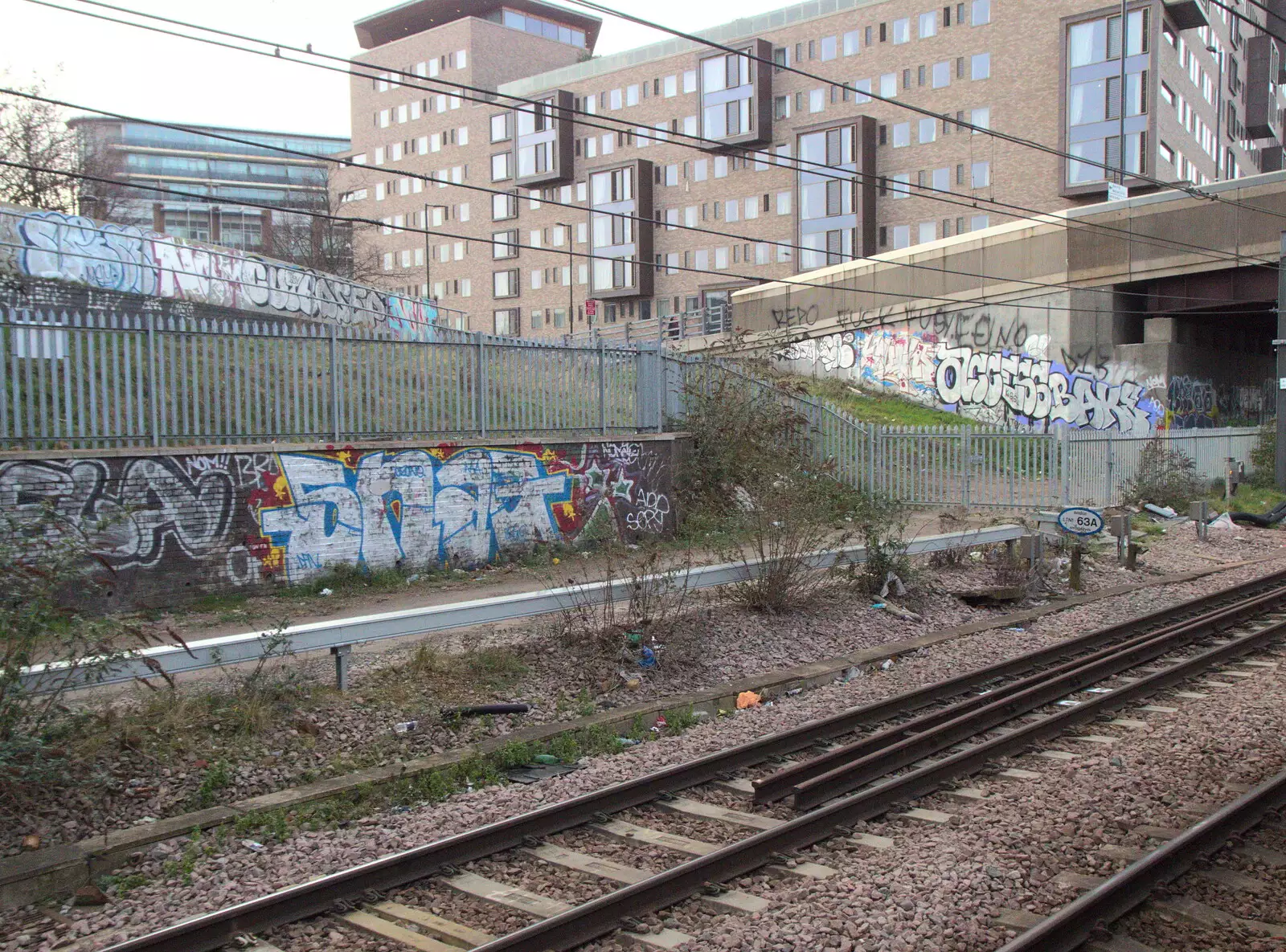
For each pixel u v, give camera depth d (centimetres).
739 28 6538
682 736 895
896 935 524
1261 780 753
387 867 597
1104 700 962
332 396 1382
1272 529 2378
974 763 805
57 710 738
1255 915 545
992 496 2098
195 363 1264
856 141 5894
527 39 8281
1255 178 2952
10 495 1098
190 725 798
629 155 7119
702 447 1842
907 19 5856
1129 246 3178
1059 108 5216
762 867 619
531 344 1622
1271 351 4231
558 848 652
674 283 6919
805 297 4156
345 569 1358
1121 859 613
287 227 5812
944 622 1370
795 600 1327
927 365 3675
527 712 922
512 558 1545
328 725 841
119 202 3928
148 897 590
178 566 1215
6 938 546
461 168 8050
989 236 3506
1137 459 2502
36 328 1146
